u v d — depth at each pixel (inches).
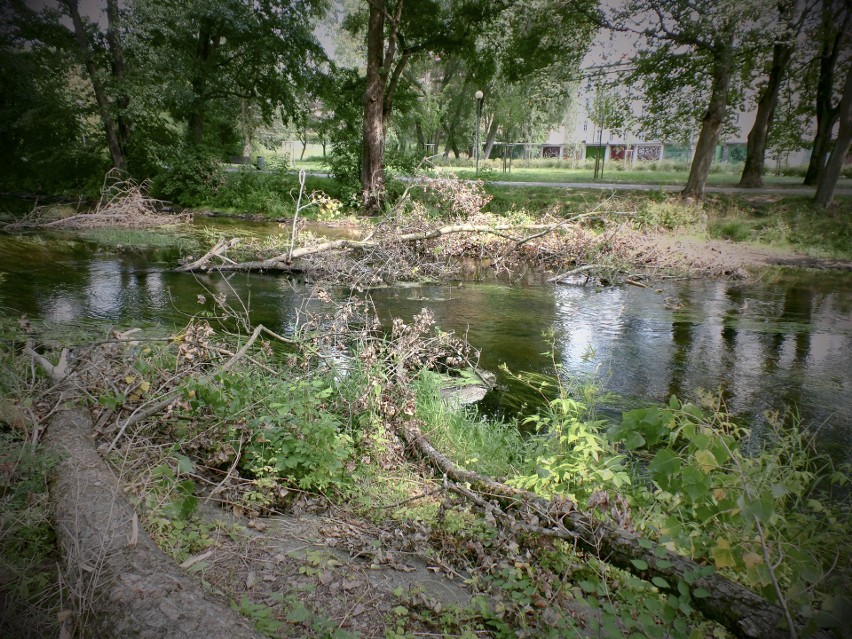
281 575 125.0
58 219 714.8
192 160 957.2
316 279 485.4
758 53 791.7
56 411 173.9
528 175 1408.7
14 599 105.0
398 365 230.7
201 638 93.5
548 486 161.3
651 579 120.2
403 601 120.6
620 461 188.9
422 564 138.4
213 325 339.3
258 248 570.9
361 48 1438.2
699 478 115.7
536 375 286.7
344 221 813.2
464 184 641.6
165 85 944.3
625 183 1159.6
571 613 117.8
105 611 99.9
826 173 724.7
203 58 1032.8
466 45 936.9
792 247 623.5
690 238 638.5
